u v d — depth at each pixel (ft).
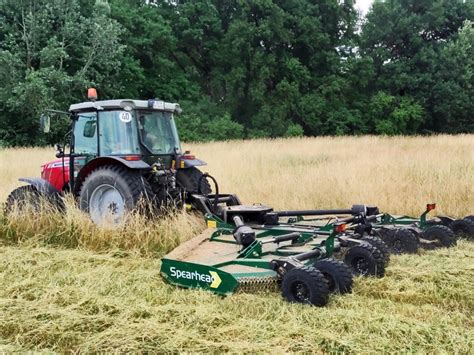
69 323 14.07
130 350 12.67
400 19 133.08
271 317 14.37
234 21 119.44
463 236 23.11
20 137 93.86
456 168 39.65
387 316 14.01
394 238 20.97
